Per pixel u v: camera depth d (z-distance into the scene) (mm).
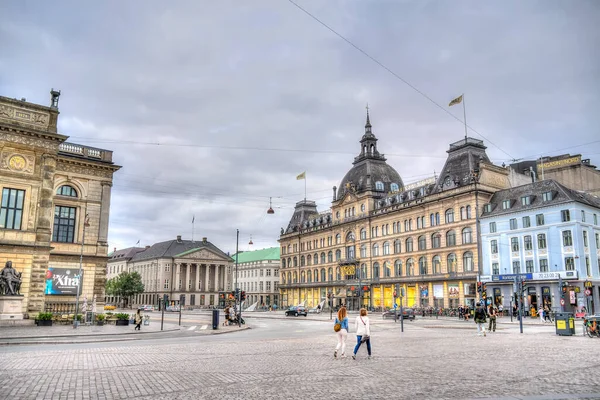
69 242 53531
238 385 13055
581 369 15516
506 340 27438
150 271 160250
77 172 54719
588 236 64312
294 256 125688
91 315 42406
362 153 106312
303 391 12164
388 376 14352
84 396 11664
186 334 35125
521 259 68375
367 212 98750
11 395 11727
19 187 42938
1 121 42094
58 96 46000
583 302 60688
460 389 12266
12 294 39812
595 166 83875
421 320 57750
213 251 159250
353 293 98500
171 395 11750
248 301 159750
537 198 68250
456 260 77062
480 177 75625
